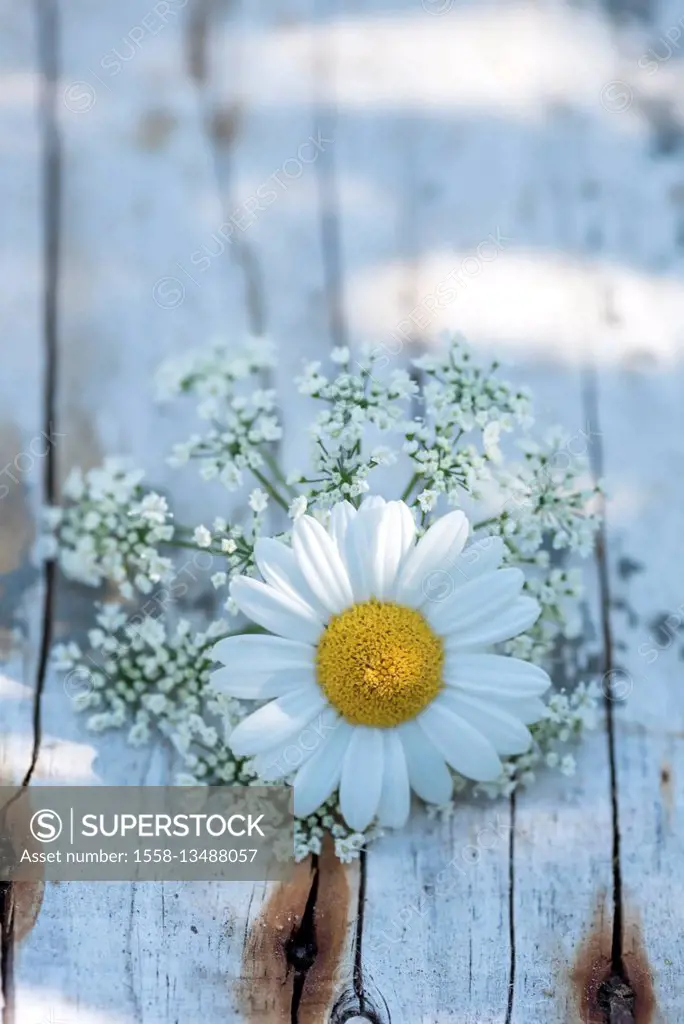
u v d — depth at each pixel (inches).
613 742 19.1
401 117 21.6
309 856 18.5
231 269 21.2
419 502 18.2
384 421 18.4
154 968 18.2
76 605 19.6
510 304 21.0
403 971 18.3
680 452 20.4
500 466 19.0
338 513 17.8
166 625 19.6
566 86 21.6
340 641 17.8
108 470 19.6
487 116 21.6
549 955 18.3
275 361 20.0
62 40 21.6
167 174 21.4
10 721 19.1
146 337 20.9
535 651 18.9
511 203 21.3
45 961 18.2
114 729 19.1
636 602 19.7
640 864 18.6
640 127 21.5
